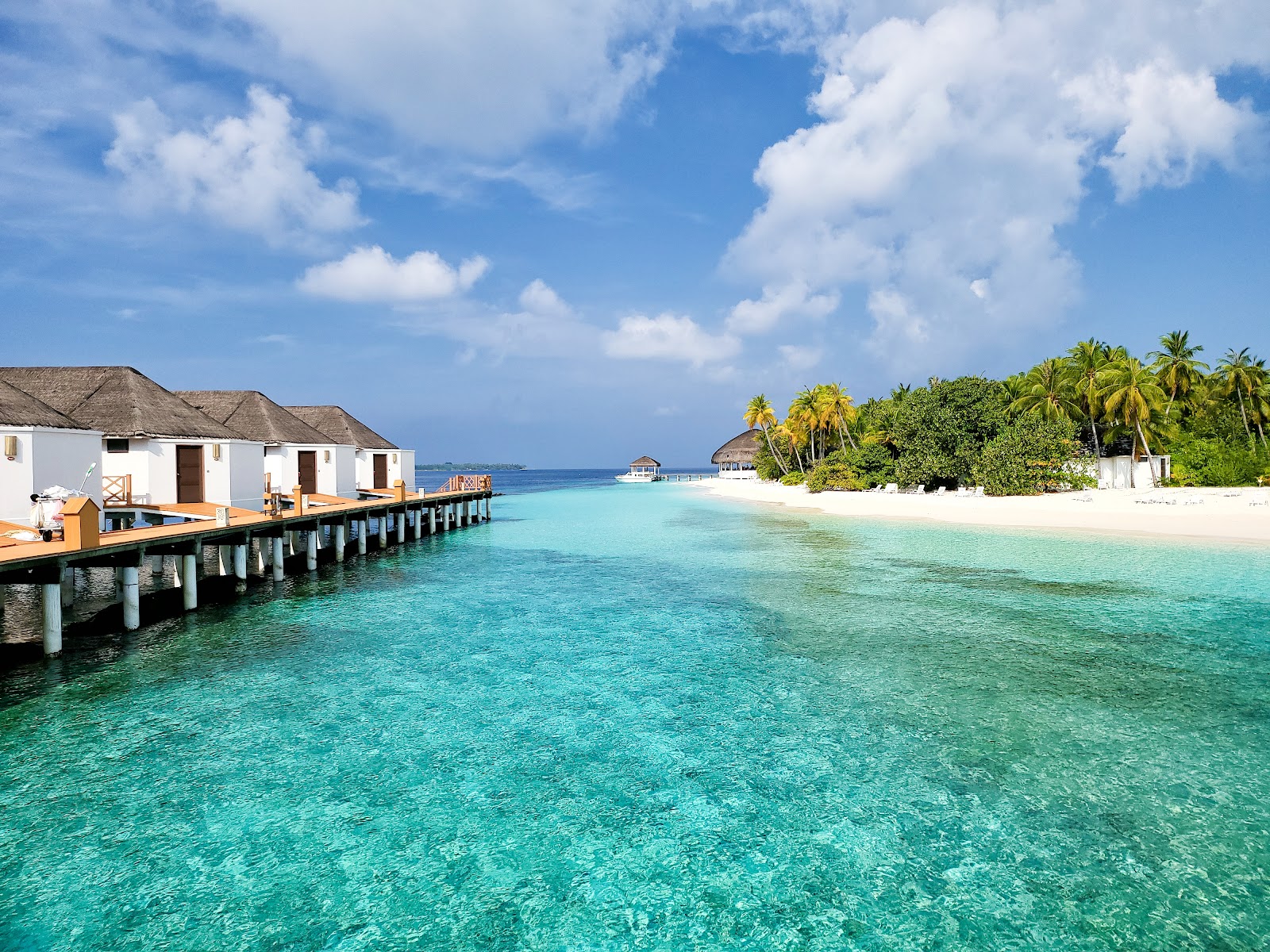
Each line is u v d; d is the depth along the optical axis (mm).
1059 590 19219
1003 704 10906
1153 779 8438
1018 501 42219
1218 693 11312
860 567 23594
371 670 12828
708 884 6633
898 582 20938
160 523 26109
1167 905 6188
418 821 7719
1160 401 49781
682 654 13734
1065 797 8062
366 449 37562
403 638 15008
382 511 29344
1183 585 19562
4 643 14273
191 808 7969
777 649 14047
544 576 22828
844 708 10859
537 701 11242
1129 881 6531
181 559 17656
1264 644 13969
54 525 16453
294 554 27469
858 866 6844
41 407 19703
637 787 8430
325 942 5902
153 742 9672
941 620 16250
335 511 25203
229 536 18906
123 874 6777
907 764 8922
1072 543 27375
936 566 23500
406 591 20266
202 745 9586
